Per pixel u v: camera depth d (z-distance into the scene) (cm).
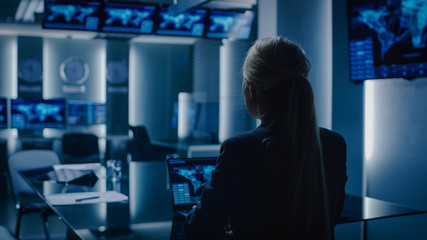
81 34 799
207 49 877
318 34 392
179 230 157
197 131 750
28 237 417
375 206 204
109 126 882
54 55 858
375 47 313
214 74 855
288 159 98
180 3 441
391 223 318
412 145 308
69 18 450
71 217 173
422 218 296
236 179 101
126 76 894
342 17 355
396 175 321
